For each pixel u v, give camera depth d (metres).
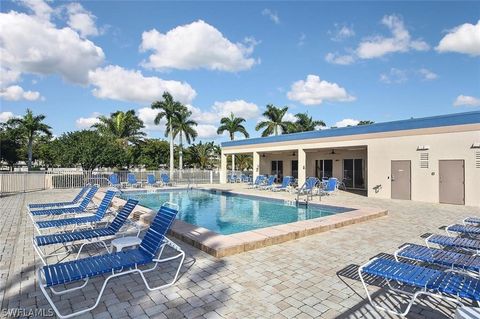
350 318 3.22
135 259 3.91
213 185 23.72
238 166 48.25
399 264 3.78
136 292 3.80
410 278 3.34
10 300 3.57
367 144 16.23
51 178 21.03
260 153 25.81
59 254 5.39
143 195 18.00
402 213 10.36
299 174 20.42
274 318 3.20
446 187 13.20
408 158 14.49
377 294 3.80
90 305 3.45
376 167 15.73
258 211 12.38
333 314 3.30
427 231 7.44
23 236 6.72
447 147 13.23
